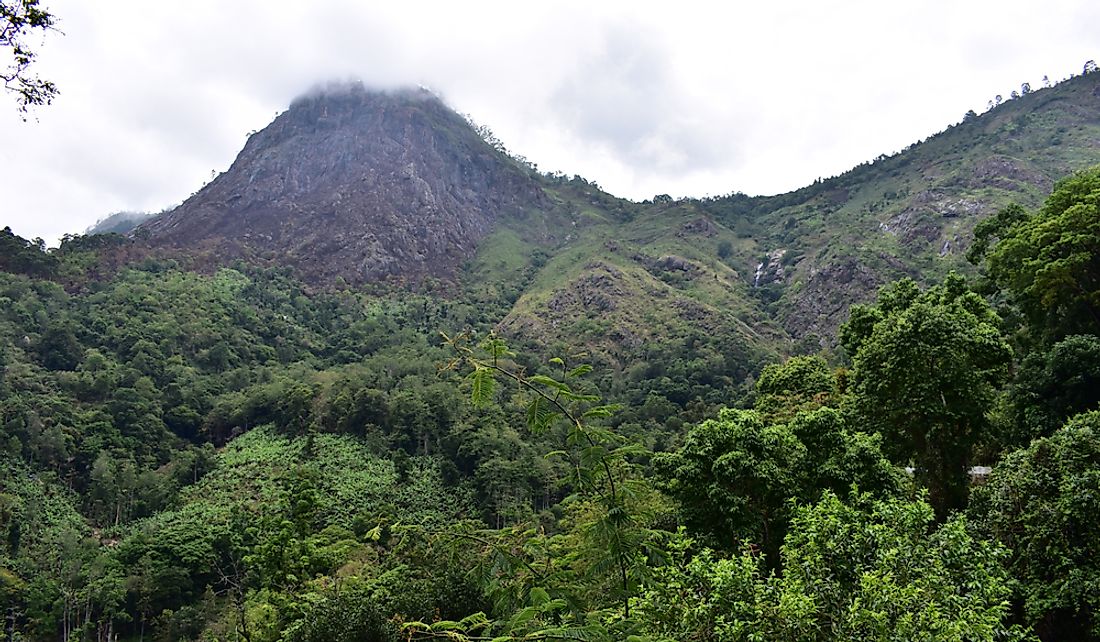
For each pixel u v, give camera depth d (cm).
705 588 698
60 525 3662
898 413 1423
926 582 654
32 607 2958
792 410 2197
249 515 3594
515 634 308
